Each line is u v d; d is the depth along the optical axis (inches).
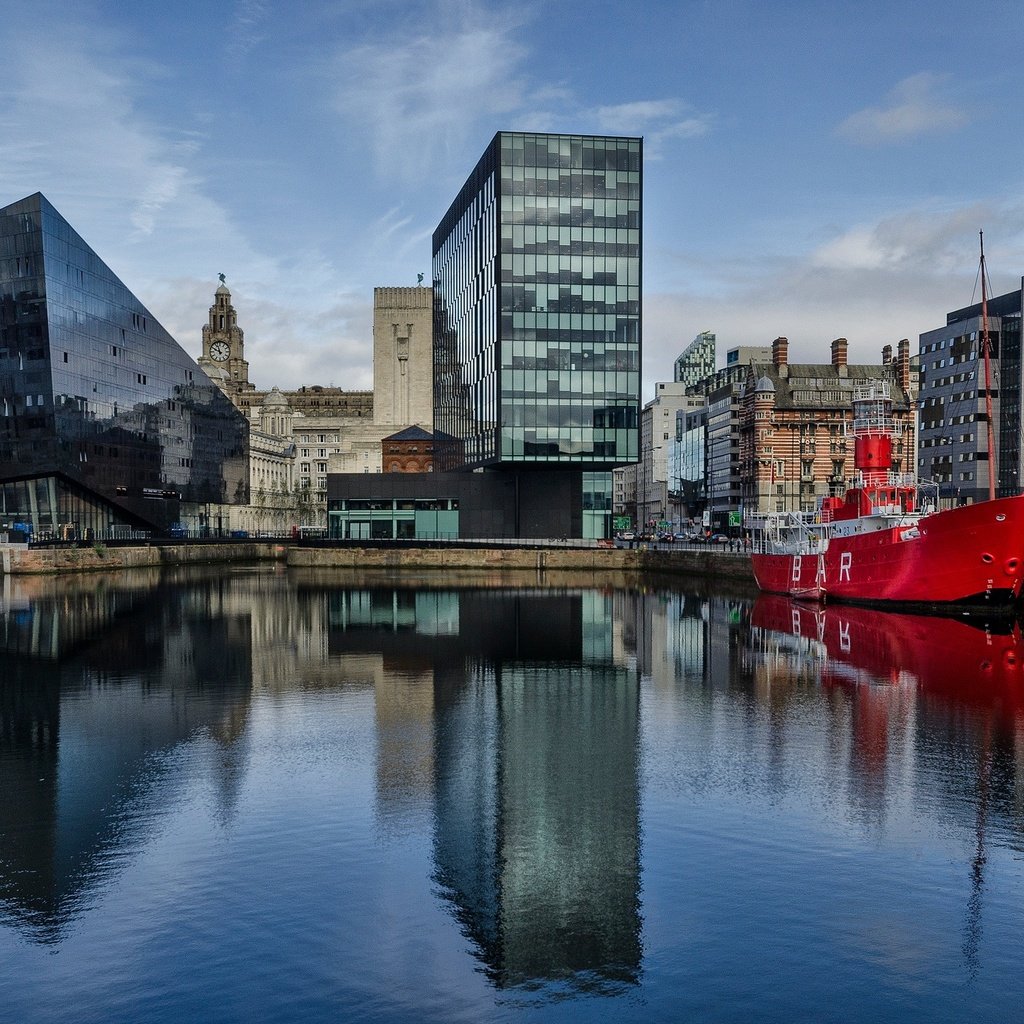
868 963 594.6
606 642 1991.9
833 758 1050.7
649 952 607.2
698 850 771.4
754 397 5880.9
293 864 744.3
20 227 4239.7
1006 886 703.1
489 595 3240.7
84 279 4626.0
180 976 579.5
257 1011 543.8
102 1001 553.3
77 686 1485.0
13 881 712.4
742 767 1016.9
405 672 1622.8
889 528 2518.5
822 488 5816.9
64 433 4382.4
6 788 939.3
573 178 4475.9
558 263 4463.6
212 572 4488.2
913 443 5930.1
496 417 4500.5
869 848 774.5
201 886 703.1
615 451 4493.1
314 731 1182.9
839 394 5940.0
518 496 5123.0
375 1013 542.9
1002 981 574.2
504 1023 533.3
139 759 1047.6
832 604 2817.4
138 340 5285.4
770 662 1720.0
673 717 1264.8
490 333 4645.7
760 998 557.9
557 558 4596.5
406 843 789.2
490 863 746.2
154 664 1699.1
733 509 6697.8
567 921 647.8
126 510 5118.1
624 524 5905.5
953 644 1920.5
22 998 555.5
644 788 941.8
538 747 1105.4
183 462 5979.3
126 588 3440.0
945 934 630.5
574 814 860.6
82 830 819.4
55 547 4052.7
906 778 971.9
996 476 5659.5
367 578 4138.8
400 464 7770.7
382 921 648.4
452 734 1170.0
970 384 5782.5
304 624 2313.0
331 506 5349.4
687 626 2283.5
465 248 5354.3
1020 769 1002.7
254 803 892.6
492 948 612.1
